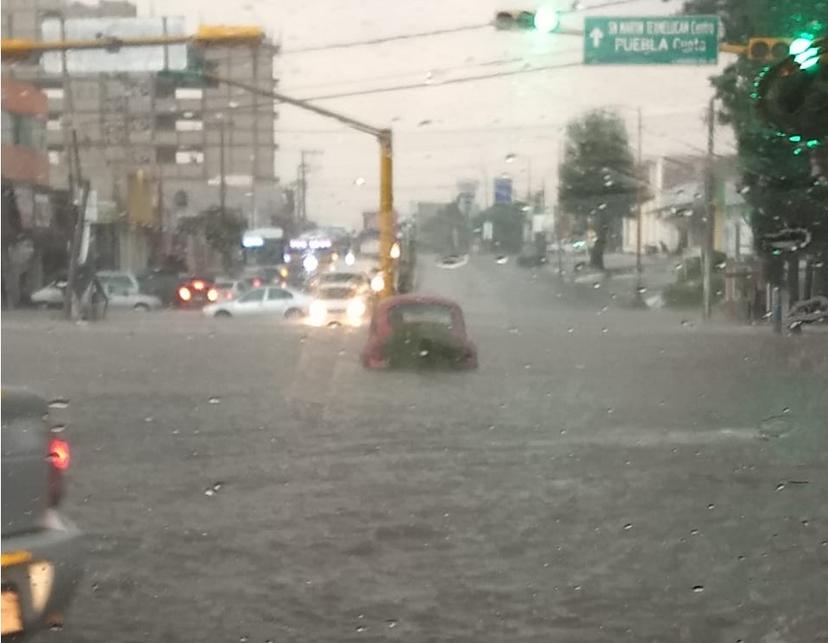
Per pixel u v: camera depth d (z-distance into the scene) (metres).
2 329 37.41
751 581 8.95
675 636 7.70
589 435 16.05
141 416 17.97
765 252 31.59
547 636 7.70
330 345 31.05
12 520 6.64
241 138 74.62
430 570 9.26
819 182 29.09
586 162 45.91
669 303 40.56
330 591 8.69
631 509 11.38
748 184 30.88
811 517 10.95
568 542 10.15
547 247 47.00
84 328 38.22
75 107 68.50
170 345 31.25
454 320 24.98
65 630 7.59
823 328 29.53
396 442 15.59
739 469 13.55
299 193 64.56
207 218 65.19
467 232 48.75
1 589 6.48
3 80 51.78
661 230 45.91
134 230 63.53
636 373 23.70
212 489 12.39
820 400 19.47
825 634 7.71
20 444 6.72
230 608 8.26
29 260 52.62
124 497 11.90
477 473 13.34
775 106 14.12
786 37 19.09
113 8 29.89
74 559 6.82
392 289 33.56
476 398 20.20
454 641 7.61
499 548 9.95
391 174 33.22
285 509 11.39
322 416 18.02
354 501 11.83
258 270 56.78
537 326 34.34
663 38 22.30
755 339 30.08
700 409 18.59
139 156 69.75
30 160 53.69
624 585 8.85
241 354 28.59
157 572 9.11
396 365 24.56
